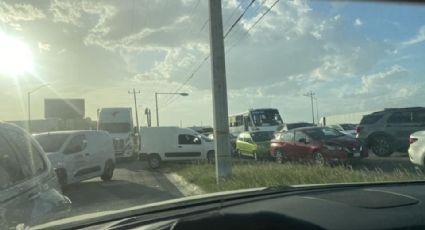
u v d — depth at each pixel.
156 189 15.18
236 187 12.45
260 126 37.38
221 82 14.62
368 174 12.77
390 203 2.59
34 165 5.09
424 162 14.52
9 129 4.93
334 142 17.88
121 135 31.20
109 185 16.59
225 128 14.52
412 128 20.00
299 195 3.06
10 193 4.00
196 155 24.61
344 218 2.30
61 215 4.98
